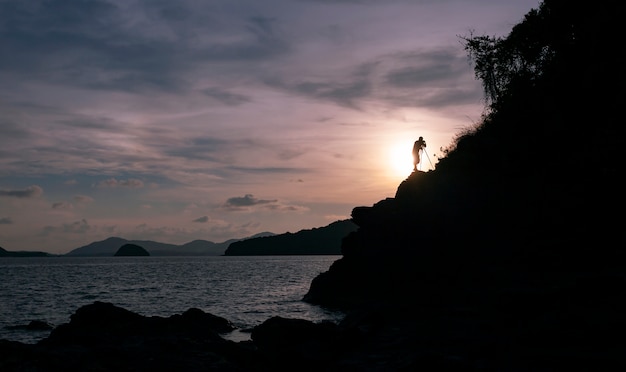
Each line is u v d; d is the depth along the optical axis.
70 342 17.05
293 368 13.94
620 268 16.61
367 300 38.38
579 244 19.97
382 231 40.88
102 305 21.84
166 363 12.91
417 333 15.14
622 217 20.00
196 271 136.50
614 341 10.81
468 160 33.66
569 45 29.08
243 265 188.88
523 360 10.80
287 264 199.00
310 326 16.62
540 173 26.73
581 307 12.84
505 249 23.78
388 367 12.09
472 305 17.61
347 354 14.34
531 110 29.66
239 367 13.19
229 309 43.41
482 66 35.53
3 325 35.97
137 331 19.80
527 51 32.50
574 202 22.64
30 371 11.55
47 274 125.06
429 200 35.22
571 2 29.36
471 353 11.99
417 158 40.28
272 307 44.44
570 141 25.83
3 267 185.75
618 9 25.31
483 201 29.59
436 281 29.67
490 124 33.88
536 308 14.02
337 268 47.16
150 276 110.19
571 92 27.05
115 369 12.30
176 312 42.53
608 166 22.00
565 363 10.17
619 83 23.61
